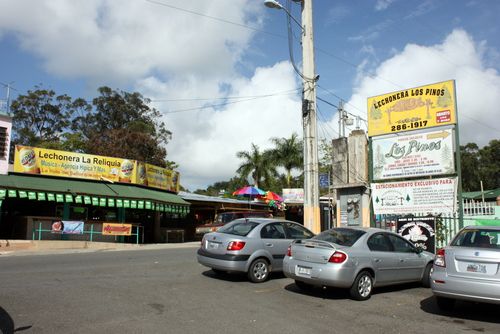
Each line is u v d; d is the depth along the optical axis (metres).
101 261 13.64
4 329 6.12
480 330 6.80
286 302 8.43
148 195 25.42
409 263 9.91
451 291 7.42
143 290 9.05
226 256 10.34
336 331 6.52
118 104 50.44
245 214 23.42
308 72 16.81
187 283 10.08
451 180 14.11
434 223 14.33
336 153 23.78
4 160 22.34
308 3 17.22
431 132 14.66
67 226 21.08
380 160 15.73
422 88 15.00
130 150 43.16
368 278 8.99
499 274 7.06
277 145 45.81
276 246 10.91
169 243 26.92
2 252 17.92
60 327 6.27
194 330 6.29
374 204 15.64
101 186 24.12
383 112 15.82
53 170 23.17
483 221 15.80
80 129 51.03
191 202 31.28
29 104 49.12
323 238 9.60
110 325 6.43
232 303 8.13
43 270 11.34
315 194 16.05
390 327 6.86
